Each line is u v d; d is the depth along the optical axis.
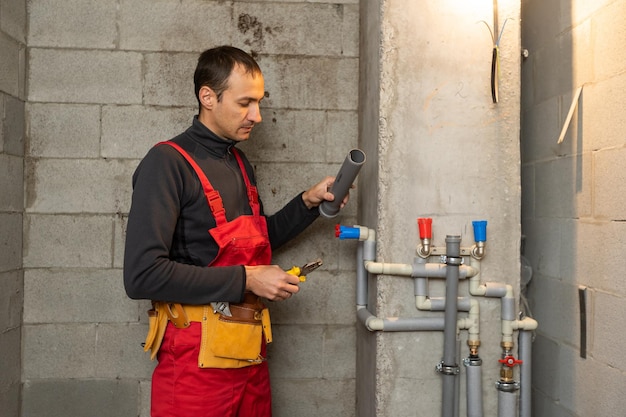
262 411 1.77
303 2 2.24
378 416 1.78
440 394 1.79
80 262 2.17
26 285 2.15
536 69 2.09
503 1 1.81
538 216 2.06
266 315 1.75
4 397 2.00
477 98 1.81
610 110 1.59
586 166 1.72
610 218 1.59
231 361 1.59
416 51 1.80
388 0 1.79
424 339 1.79
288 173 2.23
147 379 2.19
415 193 1.79
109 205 2.18
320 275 2.24
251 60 1.69
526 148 2.18
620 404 1.53
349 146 2.25
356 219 2.24
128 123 2.18
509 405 1.72
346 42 2.25
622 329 1.53
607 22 1.61
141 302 2.19
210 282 1.53
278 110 2.23
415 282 1.77
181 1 2.20
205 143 1.70
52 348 2.16
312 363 2.23
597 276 1.66
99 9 2.17
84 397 2.17
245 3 2.21
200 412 1.57
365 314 1.87
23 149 2.13
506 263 1.80
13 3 2.04
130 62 2.18
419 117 1.80
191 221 1.62
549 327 1.97
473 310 1.75
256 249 1.69
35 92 2.15
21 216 2.12
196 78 1.71
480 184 1.80
